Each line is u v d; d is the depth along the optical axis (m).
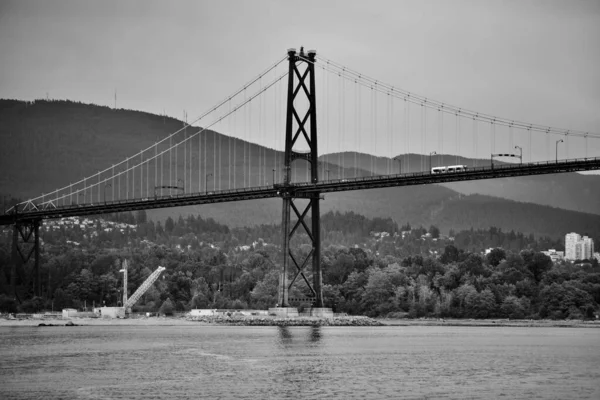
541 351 189.38
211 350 184.00
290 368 152.62
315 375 143.88
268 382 136.00
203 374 144.50
